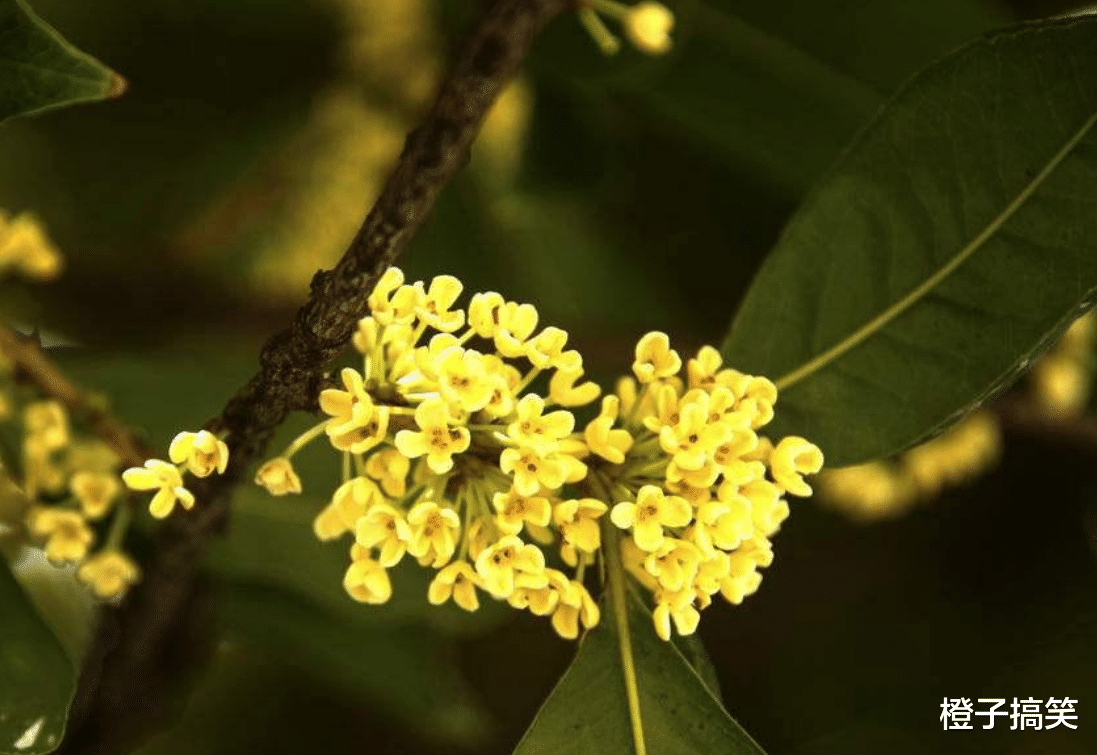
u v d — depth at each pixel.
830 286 0.41
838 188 0.41
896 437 0.41
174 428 0.49
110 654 0.45
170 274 0.54
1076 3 0.51
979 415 0.52
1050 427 0.52
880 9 0.49
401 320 0.38
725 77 0.50
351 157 0.53
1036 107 0.40
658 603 0.38
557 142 0.51
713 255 0.56
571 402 0.38
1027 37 0.39
